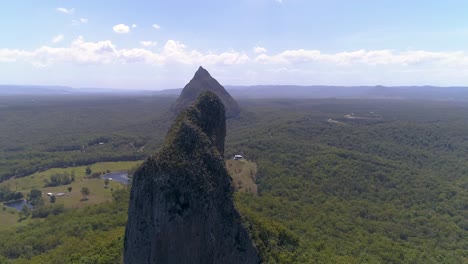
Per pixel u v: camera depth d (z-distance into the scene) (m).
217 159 50.69
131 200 45.62
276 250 60.41
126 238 45.41
